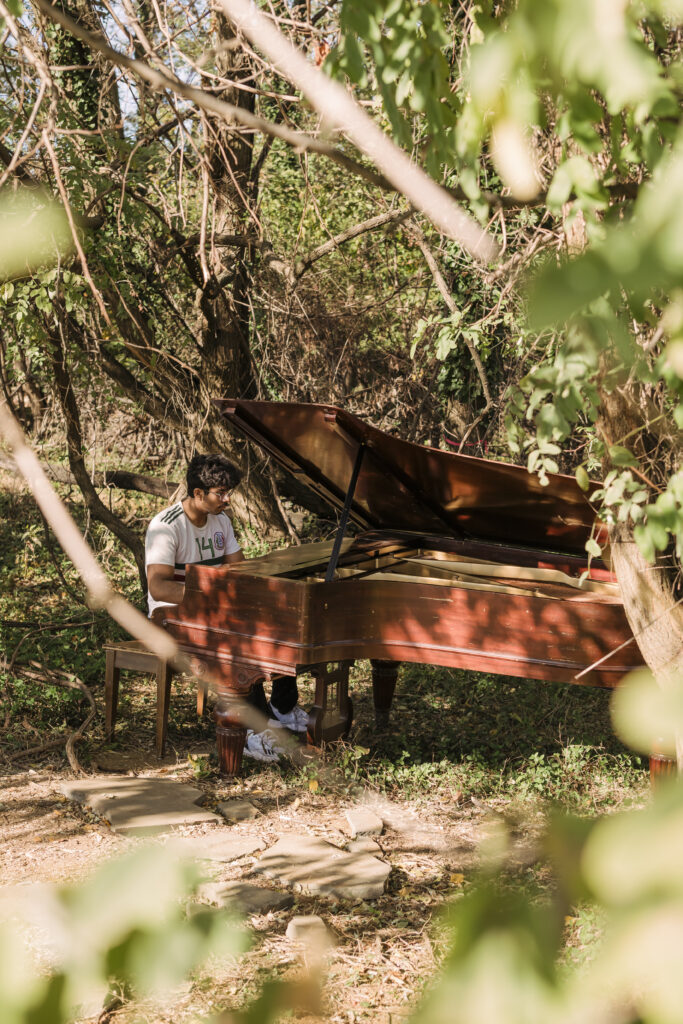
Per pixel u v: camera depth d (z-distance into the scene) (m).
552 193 1.39
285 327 8.83
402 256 10.35
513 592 5.26
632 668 4.70
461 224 0.72
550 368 1.87
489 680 7.05
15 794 5.24
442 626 5.02
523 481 5.13
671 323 0.74
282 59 0.76
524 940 0.28
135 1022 0.38
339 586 5.09
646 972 0.24
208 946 0.29
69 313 7.24
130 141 5.34
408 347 10.20
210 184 3.89
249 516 9.83
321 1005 0.33
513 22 0.51
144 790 5.21
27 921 0.33
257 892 4.21
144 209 6.62
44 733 5.97
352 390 11.02
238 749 5.40
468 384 8.95
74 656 7.17
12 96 4.61
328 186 10.80
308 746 5.46
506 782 5.48
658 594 3.08
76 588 8.67
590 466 3.05
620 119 1.46
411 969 3.66
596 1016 0.25
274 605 5.08
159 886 0.30
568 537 5.86
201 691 5.91
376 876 4.36
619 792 5.32
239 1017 0.33
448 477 5.49
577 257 0.34
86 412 9.66
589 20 0.48
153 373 8.05
